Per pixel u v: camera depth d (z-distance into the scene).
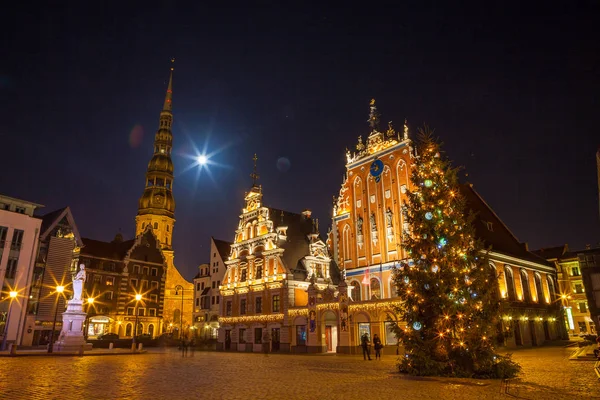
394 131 55.78
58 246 66.12
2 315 56.25
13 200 60.16
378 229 54.56
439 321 20.36
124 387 16.80
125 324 77.56
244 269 62.09
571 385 16.69
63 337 40.25
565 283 64.50
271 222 59.72
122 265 80.31
